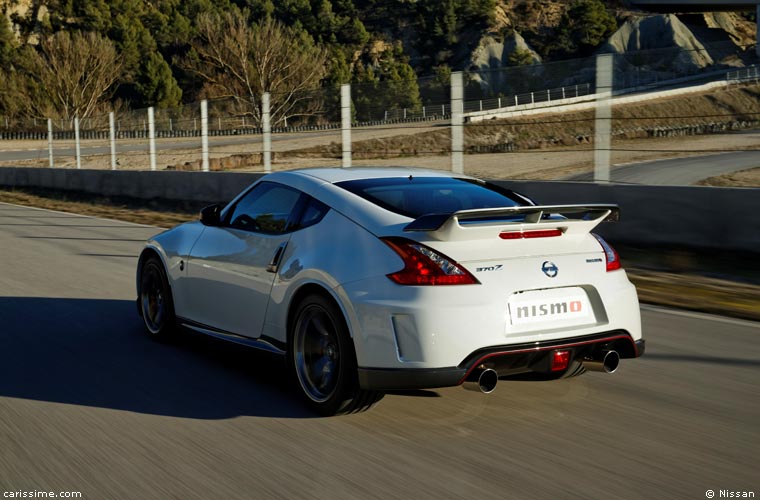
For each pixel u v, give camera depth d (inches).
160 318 226.8
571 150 492.1
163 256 220.4
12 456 141.5
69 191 955.3
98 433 153.3
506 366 153.8
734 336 243.3
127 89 3996.1
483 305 148.3
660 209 421.1
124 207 773.9
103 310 272.5
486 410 167.9
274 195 189.2
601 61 457.1
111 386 185.2
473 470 135.0
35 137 2588.6
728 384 189.9
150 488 127.1
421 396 177.2
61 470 134.8
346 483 129.2
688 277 354.0
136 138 954.7
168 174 775.1
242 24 2711.6
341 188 175.5
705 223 402.3
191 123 909.2
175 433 153.3
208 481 129.9
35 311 271.1
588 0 5324.8
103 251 435.2
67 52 3213.6
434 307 146.0
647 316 274.8
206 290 202.2
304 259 167.6
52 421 160.6
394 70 4594.0
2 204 864.3
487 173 530.6
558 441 149.6
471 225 151.3
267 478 131.1
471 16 5615.2
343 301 155.3
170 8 5241.1
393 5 6097.4
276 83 2434.8
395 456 141.4
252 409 168.2
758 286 331.3
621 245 436.5
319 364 166.2
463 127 538.9
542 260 157.6
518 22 5703.7
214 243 200.5
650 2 4318.4
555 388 184.7
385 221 159.5
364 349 151.5
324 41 5575.8
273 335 178.2
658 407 171.3
